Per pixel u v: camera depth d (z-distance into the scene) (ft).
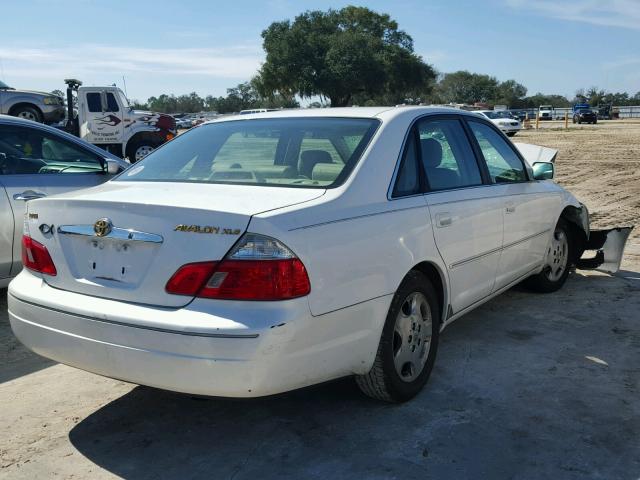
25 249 11.23
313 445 10.63
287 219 9.43
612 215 32.65
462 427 11.12
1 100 60.75
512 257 15.70
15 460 10.27
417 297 12.00
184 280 9.22
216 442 10.80
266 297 9.01
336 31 189.06
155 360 9.21
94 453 10.49
